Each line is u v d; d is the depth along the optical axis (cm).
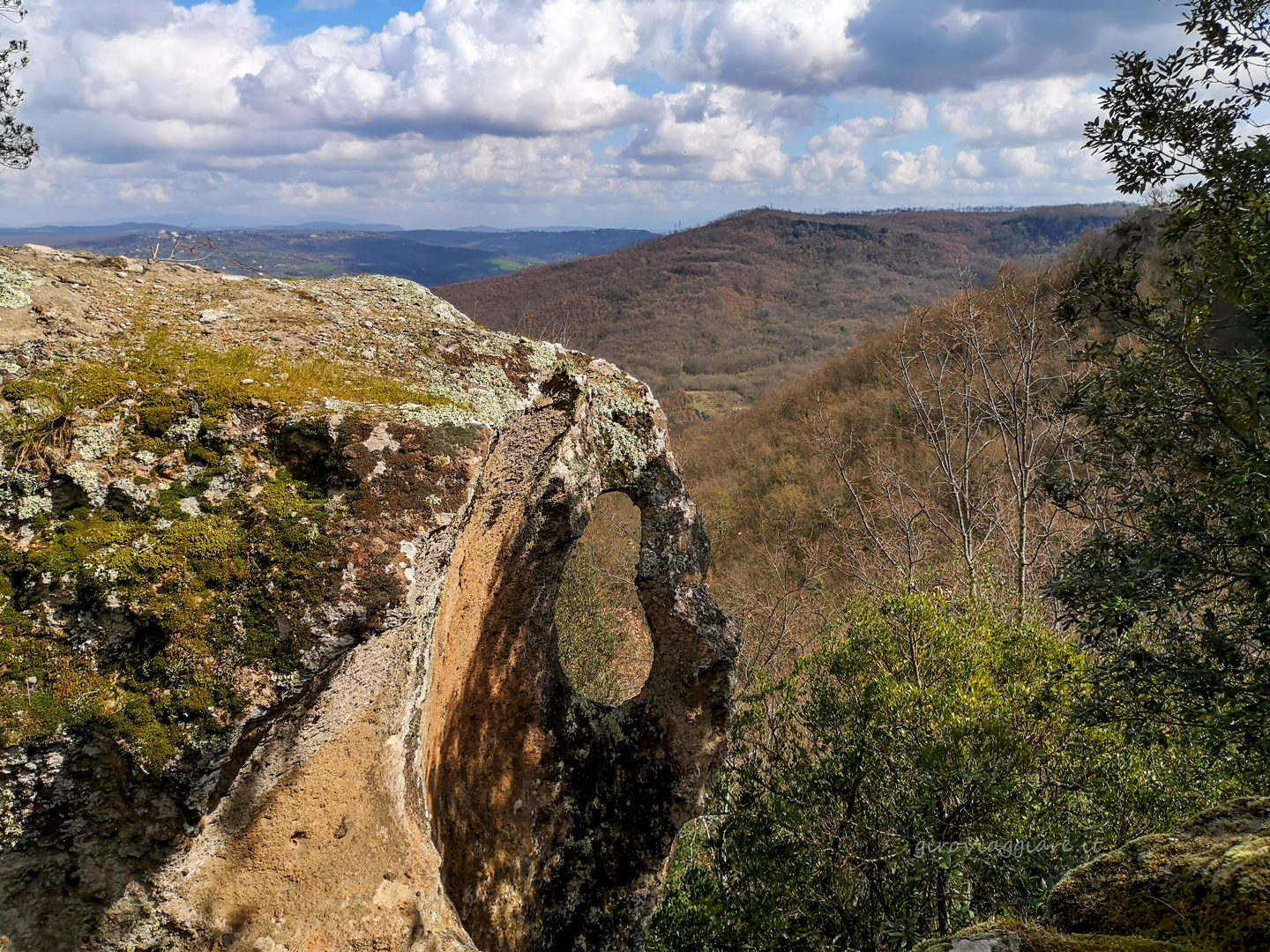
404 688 347
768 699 668
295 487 313
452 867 477
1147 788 503
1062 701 522
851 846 556
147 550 281
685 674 571
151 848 278
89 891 277
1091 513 715
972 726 517
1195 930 229
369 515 310
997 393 1577
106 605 270
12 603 266
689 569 579
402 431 333
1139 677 450
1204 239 472
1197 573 422
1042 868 483
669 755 573
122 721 262
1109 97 482
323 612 289
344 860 329
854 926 541
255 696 276
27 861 265
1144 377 475
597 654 1302
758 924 536
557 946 535
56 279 360
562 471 472
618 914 552
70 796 266
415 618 334
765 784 604
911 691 557
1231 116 447
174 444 308
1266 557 396
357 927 327
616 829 559
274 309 402
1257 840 245
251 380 332
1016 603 862
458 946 354
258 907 309
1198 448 459
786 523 1997
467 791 494
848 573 1555
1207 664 429
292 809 314
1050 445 1455
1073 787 526
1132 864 264
